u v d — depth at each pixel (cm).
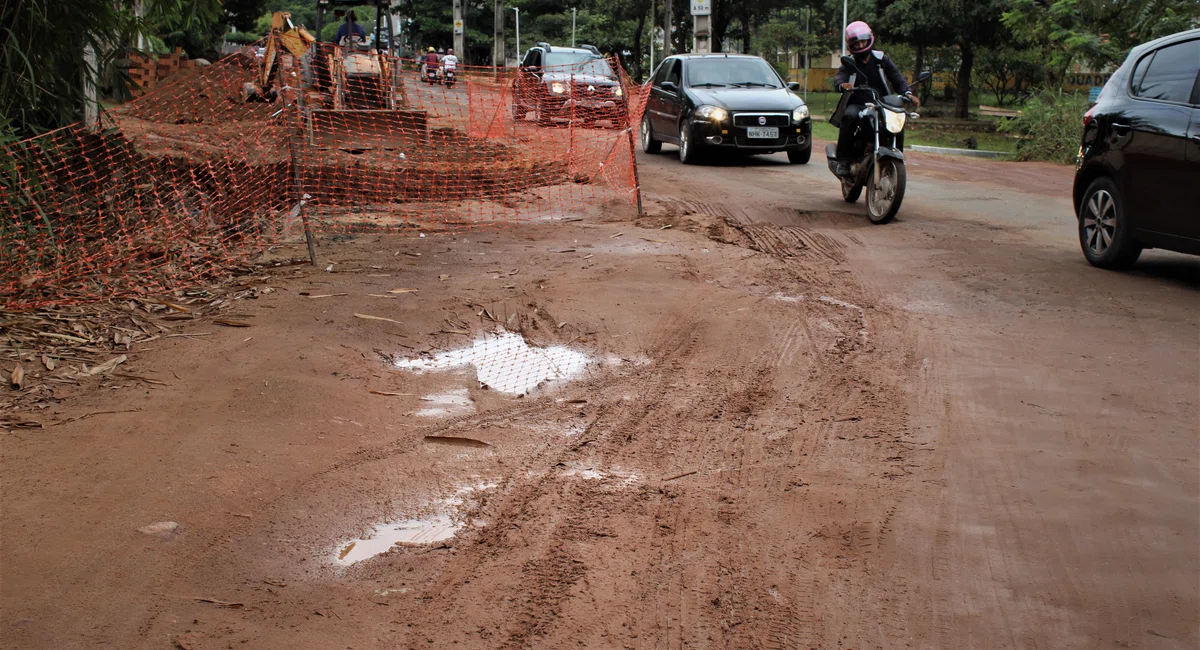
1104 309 700
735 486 420
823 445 464
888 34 3703
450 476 429
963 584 340
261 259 838
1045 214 1158
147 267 778
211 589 334
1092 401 516
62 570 344
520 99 1828
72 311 655
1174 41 801
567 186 1338
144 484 412
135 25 923
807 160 1739
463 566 352
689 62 1834
